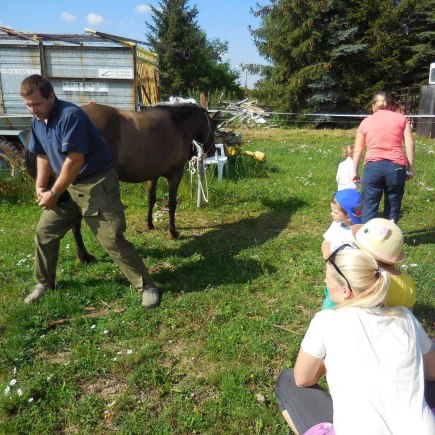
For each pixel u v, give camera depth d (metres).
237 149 9.84
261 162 9.95
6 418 2.70
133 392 2.94
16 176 7.57
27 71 8.52
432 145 15.42
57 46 8.49
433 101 18.59
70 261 4.84
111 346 3.43
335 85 26.78
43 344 3.42
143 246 5.45
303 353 2.02
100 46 8.62
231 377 3.01
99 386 3.00
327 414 2.14
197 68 40.34
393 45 25.97
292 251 5.36
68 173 3.38
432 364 2.03
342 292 1.98
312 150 14.30
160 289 4.26
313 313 3.90
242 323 3.69
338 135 20.30
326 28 26.14
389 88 26.70
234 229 6.21
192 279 4.48
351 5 26.45
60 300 3.99
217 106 21.98
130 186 7.67
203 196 7.16
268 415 2.71
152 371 3.10
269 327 3.64
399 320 1.92
